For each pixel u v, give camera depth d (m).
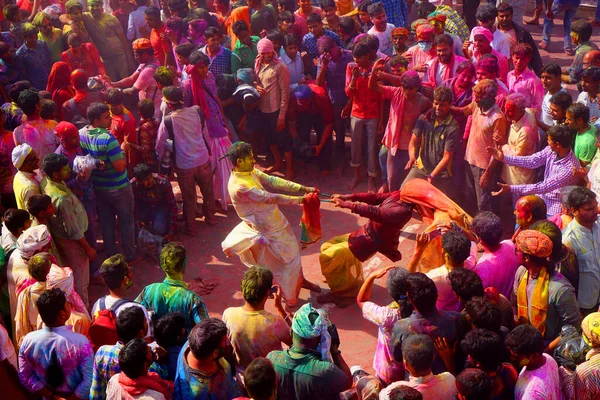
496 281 5.85
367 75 9.20
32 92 7.97
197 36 11.37
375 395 5.20
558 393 4.67
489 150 7.82
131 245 8.45
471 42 10.10
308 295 7.82
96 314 5.68
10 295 6.12
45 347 5.20
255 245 7.28
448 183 8.61
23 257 6.11
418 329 4.93
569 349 5.14
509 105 7.72
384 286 7.85
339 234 8.98
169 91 8.50
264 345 5.27
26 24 11.23
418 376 4.48
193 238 9.05
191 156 8.77
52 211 6.73
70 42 11.45
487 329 4.76
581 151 7.42
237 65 10.44
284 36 10.79
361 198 7.07
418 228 8.94
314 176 10.38
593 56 9.08
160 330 5.10
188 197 8.98
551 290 5.44
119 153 7.81
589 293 6.15
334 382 4.68
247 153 6.96
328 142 10.17
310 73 10.78
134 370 4.50
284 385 4.77
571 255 5.98
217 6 12.52
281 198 6.98
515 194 8.05
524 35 10.27
